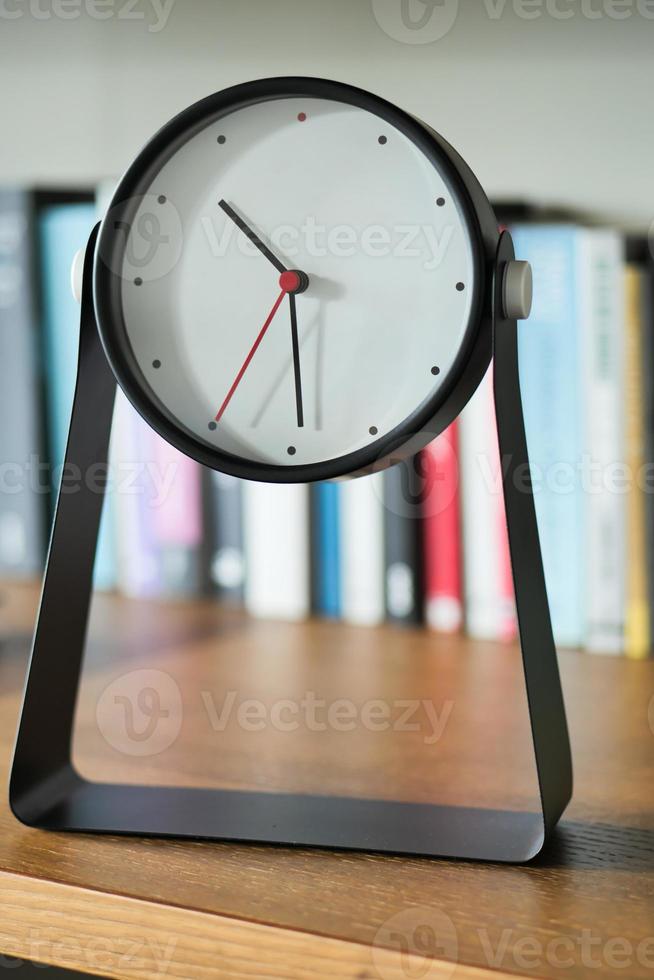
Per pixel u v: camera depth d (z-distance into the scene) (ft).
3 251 3.71
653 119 3.24
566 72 3.29
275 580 3.59
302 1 3.36
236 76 3.51
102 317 1.96
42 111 3.83
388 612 3.46
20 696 2.79
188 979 1.68
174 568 3.76
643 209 3.30
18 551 3.92
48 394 3.77
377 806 2.07
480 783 2.20
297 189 1.91
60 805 2.08
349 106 1.87
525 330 3.13
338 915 1.63
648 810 2.04
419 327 1.85
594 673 3.01
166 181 1.97
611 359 3.08
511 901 1.67
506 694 2.81
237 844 1.92
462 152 3.44
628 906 1.66
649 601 3.14
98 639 3.36
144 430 3.67
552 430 3.15
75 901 1.76
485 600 3.32
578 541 3.19
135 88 3.67
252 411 1.94
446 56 3.33
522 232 3.10
